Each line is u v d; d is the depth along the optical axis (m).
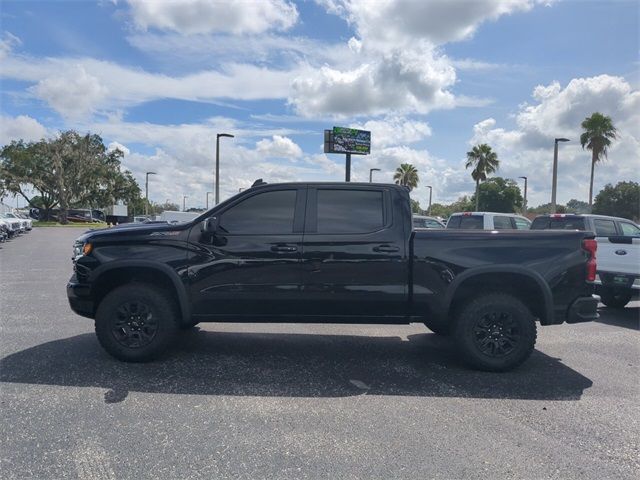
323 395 4.64
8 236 29.25
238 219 5.48
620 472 3.29
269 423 3.98
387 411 4.28
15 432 3.71
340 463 3.36
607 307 9.89
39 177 64.25
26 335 6.60
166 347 5.48
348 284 5.36
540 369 5.57
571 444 3.70
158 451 3.47
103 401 4.36
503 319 5.38
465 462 3.40
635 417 4.22
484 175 55.53
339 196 5.53
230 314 5.46
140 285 5.45
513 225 14.05
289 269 5.36
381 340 6.80
